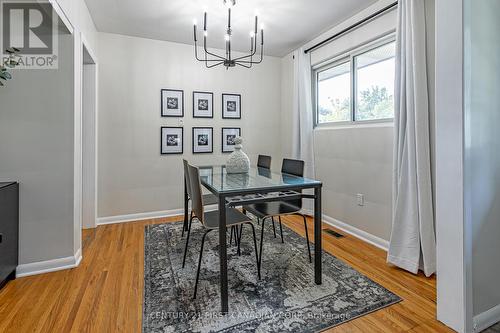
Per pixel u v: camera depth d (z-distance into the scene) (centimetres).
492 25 152
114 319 154
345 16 290
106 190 338
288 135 418
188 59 371
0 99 198
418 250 208
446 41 145
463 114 139
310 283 194
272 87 429
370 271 213
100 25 309
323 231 309
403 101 218
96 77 316
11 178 201
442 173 149
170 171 369
